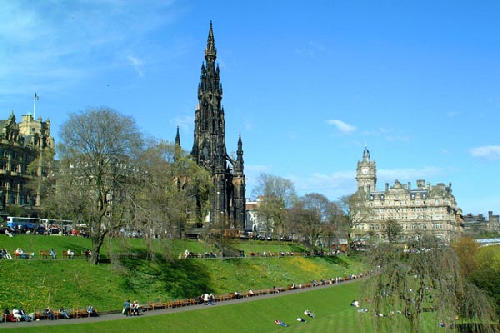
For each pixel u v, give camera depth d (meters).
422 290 77.75
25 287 91.69
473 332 80.81
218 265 140.50
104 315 90.69
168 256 122.38
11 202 177.00
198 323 93.38
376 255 80.88
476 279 98.25
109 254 111.12
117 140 112.50
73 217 119.44
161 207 120.88
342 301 134.62
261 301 116.12
